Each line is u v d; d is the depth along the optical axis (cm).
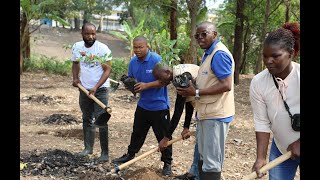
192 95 376
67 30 4188
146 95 481
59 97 1183
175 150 627
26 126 804
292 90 286
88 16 3197
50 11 1781
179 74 406
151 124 493
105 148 540
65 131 762
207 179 389
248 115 1006
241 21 1630
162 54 466
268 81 294
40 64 1939
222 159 392
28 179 466
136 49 470
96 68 538
